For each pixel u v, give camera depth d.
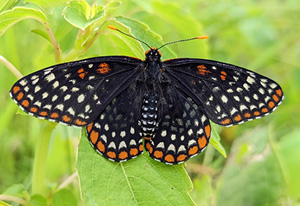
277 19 0.33
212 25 0.32
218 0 0.32
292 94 0.32
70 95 0.24
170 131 0.24
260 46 0.32
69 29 0.26
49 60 0.27
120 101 0.24
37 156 0.25
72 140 0.28
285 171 0.29
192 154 0.24
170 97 0.25
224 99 0.24
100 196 0.24
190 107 0.25
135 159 0.24
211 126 0.25
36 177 0.25
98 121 0.24
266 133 0.29
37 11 0.24
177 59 0.25
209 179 0.29
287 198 0.28
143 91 0.24
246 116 0.24
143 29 0.25
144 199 0.24
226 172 0.29
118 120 0.24
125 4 0.29
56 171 0.29
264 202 0.28
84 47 0.25
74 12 0.24
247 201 0.28
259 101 0.24
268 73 0.33
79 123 0.24
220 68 0.25
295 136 0.29
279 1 0.34
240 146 0.29
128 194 0.24
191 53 0.28
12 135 0.30
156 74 0.25
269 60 0.33
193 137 0.24
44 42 0.29
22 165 0.30
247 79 0.24
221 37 0.33
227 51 0.33
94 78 0.24
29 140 0.30
